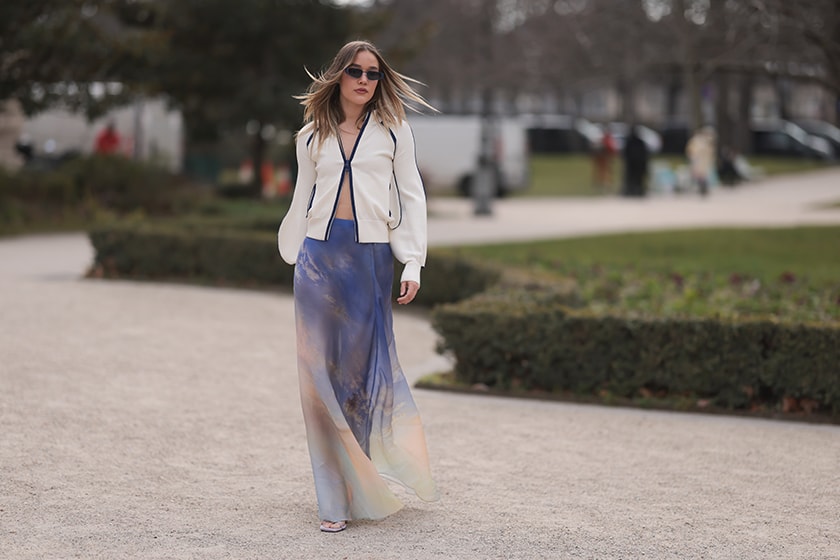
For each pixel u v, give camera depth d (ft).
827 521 24.16
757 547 22.29
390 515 23.95
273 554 21.21
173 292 58.75
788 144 224.53
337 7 120.16
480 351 37.88
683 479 27.35
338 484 23.00
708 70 86.63
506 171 157.79
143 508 23.72
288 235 24.35
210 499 24.61
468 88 223.30
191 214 105.50
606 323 36.68
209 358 41.09
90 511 23.39
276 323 50.11
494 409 35.24
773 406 35.53
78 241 85.15
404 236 24.12
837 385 34.24
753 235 86.84
